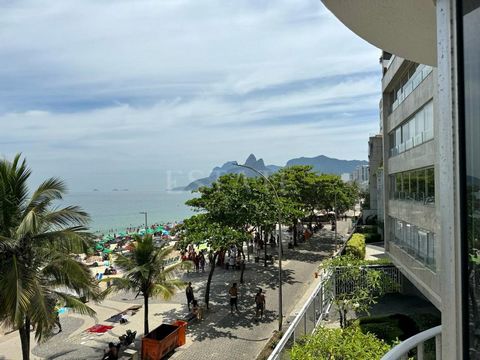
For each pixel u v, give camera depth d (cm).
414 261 1684
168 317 2073
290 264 3250
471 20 237
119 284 1642
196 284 2716
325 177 4447
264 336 1766
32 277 1128
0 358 1638
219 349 1642
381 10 330
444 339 263
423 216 1535
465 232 244
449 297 257
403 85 1892
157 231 6381
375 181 4997
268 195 2384
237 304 2239
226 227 2120
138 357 1599
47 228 1234
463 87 245
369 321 1634
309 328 1459
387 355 330
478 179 235
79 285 1279
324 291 1811
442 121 260
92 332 1906
